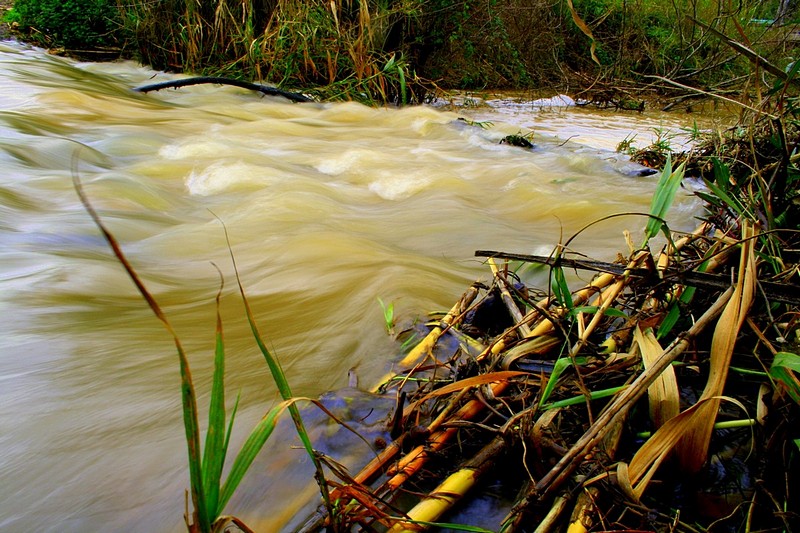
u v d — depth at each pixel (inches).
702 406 49.4
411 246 129.2
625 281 67.9
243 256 118.1
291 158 215.5
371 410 63.2
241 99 327.3
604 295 75.9
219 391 37.5
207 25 370.0
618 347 65.3
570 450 47.3
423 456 54.4
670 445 48.3
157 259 117.2
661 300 69.4
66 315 88.2
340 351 79.6
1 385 69.4
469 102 371.2
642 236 132.1
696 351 59.2
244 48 370.0
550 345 63.5
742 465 54.4
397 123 299.0
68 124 229.1
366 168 199.3
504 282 74.6
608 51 461.4
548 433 53.9
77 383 71.0
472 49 418.3
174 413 66.3
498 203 167.3
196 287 104.1
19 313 86.6
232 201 159.2
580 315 64.1
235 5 366.0
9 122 205.9
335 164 206.7
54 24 404.2
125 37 406.0
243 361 77.7
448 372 69.6
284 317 90.9
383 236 135.5
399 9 341.1
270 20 350.9
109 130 228.4
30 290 94.3
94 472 57.2
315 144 242.2
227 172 178.4
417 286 97.3
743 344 62.6
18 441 60.8
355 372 73.9
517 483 52.9
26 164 167.6
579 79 416.5
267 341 83.0
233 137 244.5
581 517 46.0
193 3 363.3
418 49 372.5
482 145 238.7
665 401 53.6
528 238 135.0
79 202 143.3
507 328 73.2
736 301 54.4
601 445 52.5
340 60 356.2
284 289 101.5
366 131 280.4
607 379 60.2
